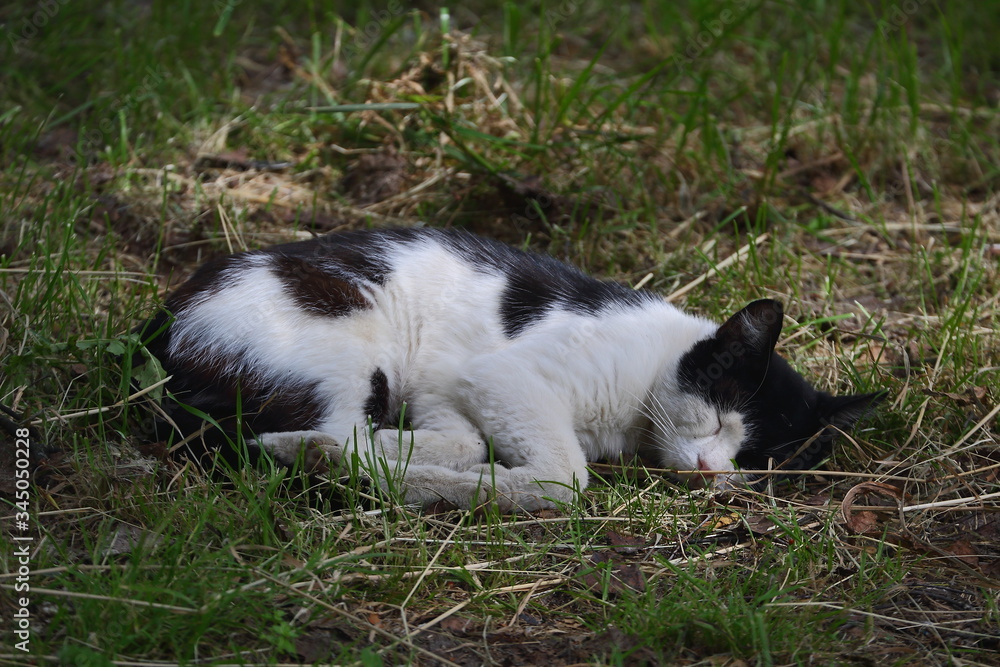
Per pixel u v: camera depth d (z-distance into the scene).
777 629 2.87
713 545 3.37
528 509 3.57
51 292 3.99
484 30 7.76
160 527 2.95
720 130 6.60
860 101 7.00
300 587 2.92
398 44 7.06
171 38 6.80
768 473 3.78
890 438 4.12
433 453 3.63
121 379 3.56
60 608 2.65
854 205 6.12
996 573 3.28
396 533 3.29
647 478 3.85
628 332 3.83
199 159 5.88
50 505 3.18
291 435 3.49
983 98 7.28
